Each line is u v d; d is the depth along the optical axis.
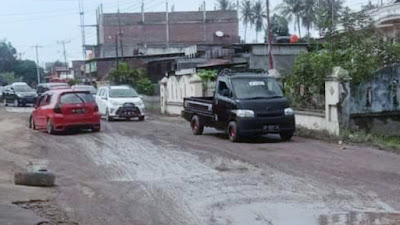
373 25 23.59
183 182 11.74
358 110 19.38
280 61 39.00
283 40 46.41
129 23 86.06
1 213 8.95
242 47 40.53
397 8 31.00
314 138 19.25
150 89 43.84
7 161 15.44
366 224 8.08
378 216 8.52
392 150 15.77
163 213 9.13
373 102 19.55
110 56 76.81
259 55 39.09
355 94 19.34
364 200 9.59
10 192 10.82
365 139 17.55
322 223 8.20
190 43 84.75
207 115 20.53
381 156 14.70
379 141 17.34
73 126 22.89
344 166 13.09
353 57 20.25
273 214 8.82
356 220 8.31
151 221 8.64
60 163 15.05
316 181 11.35
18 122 29.69
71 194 10.90
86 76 77.31
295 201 9.66
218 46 46.41
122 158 15.59
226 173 12.63
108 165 14.42
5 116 34.59
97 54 81.75
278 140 18.89
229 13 87.00
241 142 18.50
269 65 35.03
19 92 48.69
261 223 8.31
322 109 20.95
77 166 14.47
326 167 12.98
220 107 19.45
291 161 14.03
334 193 10.19
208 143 18.44
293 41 44.91
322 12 25.34
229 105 18.88
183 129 24.28
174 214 9.05
